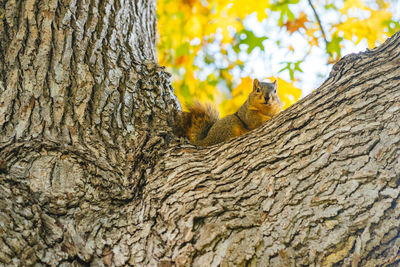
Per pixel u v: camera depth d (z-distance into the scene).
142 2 4.04
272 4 5.99
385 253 2.01
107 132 2.82
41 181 2.27
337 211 2.09
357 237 2.02
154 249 2.12
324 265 1.98
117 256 2.11
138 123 3.01
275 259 2.01
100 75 3.10
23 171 2.28
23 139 2.52
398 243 2.02
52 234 2.09
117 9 3.62
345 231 2.04
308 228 2.07
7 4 3.25
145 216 2.30
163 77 3.43
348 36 5.65
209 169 2.52
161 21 6.28
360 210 2.07
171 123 3.23
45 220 2.13
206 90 6.05
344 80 2.53
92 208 2.30
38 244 2.01
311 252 2.01
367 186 2.12
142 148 2.77
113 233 2.22
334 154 2.25
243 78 6.03
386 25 5.62
